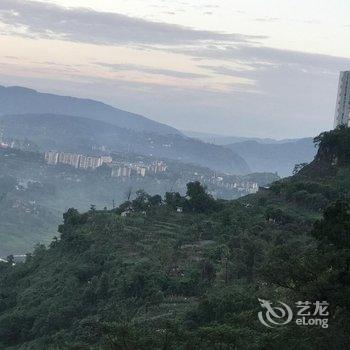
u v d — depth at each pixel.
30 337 78.44
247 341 34.28
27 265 119.25
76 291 85.06
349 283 32.59
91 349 40.50
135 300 72.81
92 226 115.81
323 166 126.12
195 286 73.75
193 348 34.62
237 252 76.50
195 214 120.69
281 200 116.38
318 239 37.12
